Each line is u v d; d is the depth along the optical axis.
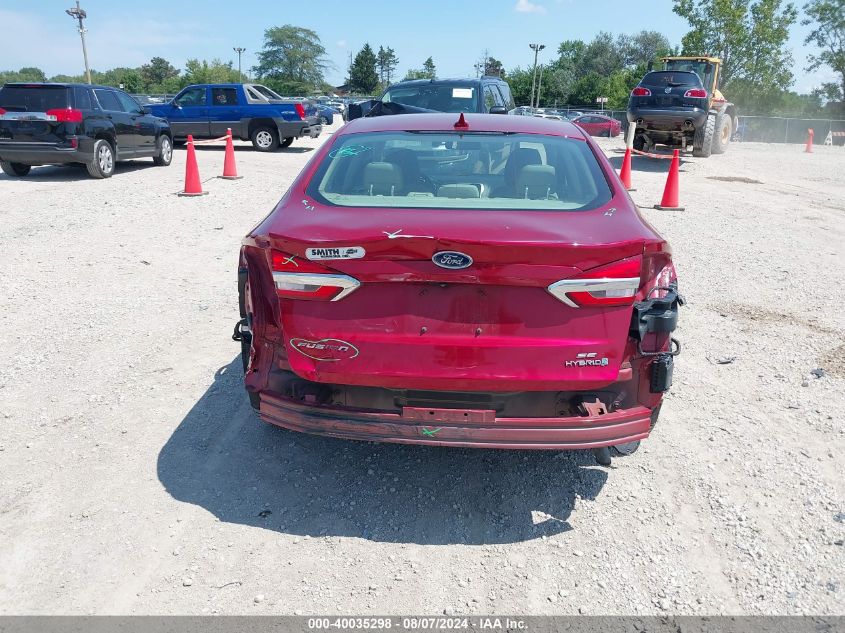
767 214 11.15
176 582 2.85
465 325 2.86
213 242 8.36
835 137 43.19
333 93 133.50
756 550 3.11
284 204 3.37
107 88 13.80
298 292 2.89
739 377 4.89
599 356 2.86
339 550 3.09
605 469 3.77
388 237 2.74
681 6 52.25
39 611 2.67
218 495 3.46
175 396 4.45
